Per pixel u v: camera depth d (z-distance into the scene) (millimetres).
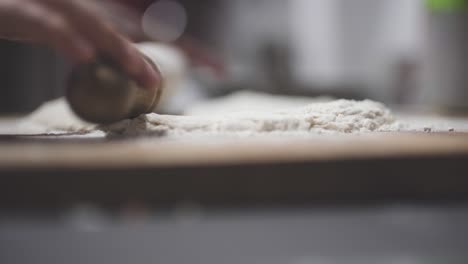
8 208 461
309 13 2232
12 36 606
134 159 475
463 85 1578
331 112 683
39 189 462
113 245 649
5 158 475
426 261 597
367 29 2213
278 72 2170
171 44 1501
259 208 485
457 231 635
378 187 489
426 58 1641
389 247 612
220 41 2221
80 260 634
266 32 2234
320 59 2295
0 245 670
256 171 478
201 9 2172
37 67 2035
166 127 633
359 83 2156
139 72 589
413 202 496
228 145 530
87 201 466
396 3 2113
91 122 601
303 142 548
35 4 587
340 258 604
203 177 474
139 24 1415
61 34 573
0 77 2018
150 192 471
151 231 675
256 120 642
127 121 635
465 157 498
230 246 637
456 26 1556
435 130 700
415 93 2021
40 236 686
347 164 485
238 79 1962
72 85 571
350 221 648
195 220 671
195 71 1811
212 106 1354
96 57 581
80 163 465
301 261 612
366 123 676
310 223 664
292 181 481
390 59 2109
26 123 898
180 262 625
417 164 493
